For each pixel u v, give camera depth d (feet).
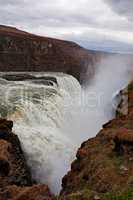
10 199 39.19
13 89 94.07
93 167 47.01
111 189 39.65
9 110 78.43
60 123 91.04
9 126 64.64
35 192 38.99
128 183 39.65
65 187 52.21
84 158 52.54
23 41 175.63
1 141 57.57
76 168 53.06
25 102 83.97
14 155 61.57
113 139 51.65
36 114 83.25
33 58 179.73
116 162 45.91
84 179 47.01
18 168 60.95
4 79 114.52
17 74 139.03
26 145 69.00
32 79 121.49
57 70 193.26
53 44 194.08
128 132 49.37
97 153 51.29
